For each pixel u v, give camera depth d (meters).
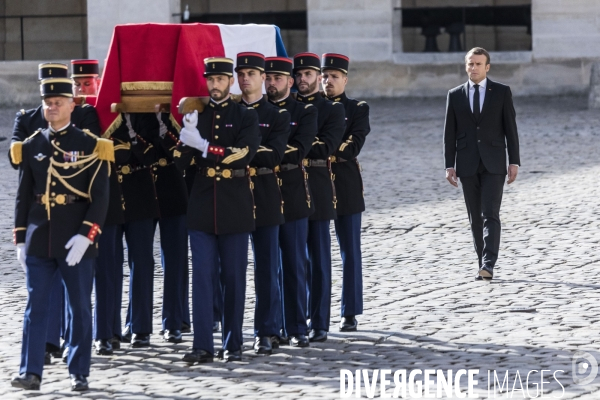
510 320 22.81
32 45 83.00
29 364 18.12
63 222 18.23
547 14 73.12
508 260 29.42
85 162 18.34
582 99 70.50
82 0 82.81
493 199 27.20
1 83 74.69
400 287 26.58
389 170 46.00
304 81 22.08
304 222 21.66
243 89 20.67
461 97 27.50
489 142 27.23
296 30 80.00
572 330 21.77
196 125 19.67
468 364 19.41
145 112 21.44
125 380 18.95
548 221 34.41
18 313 24.64
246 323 23.56
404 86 74.50
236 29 22.55
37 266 18.39
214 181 20.05
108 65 20.95
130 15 73.81
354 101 23.20
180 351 21.31
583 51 73.00
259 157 20.22
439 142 53.94
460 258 29.91
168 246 22.45
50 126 18.77
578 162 45.81
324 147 21.83
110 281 21.19
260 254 20.98
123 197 21.73
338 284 27.22
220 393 17.83
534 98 72.31
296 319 21.56
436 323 22.84
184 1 80.75
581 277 26.98
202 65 21.36
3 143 57.78
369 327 22.78
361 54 74.56
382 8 74.12
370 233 33.75
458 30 77.00
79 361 18.31
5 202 40.19
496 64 74.06
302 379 18.72
